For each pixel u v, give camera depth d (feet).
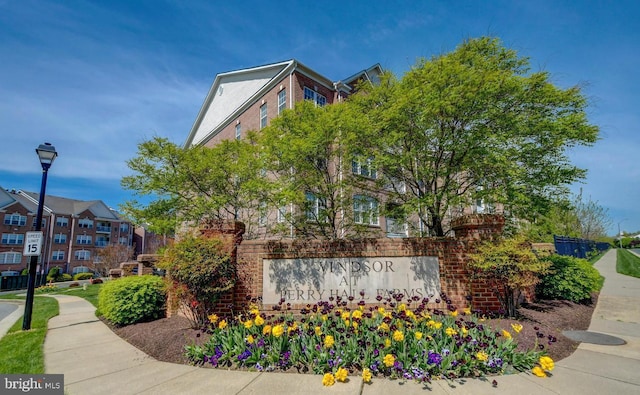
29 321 24.79
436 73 23.49
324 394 11.33
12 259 138.51
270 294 22.63
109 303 24.54
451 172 24.89
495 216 21.76
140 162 28.86
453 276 22.17
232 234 23.03
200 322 20.31
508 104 23.99
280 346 14.47
